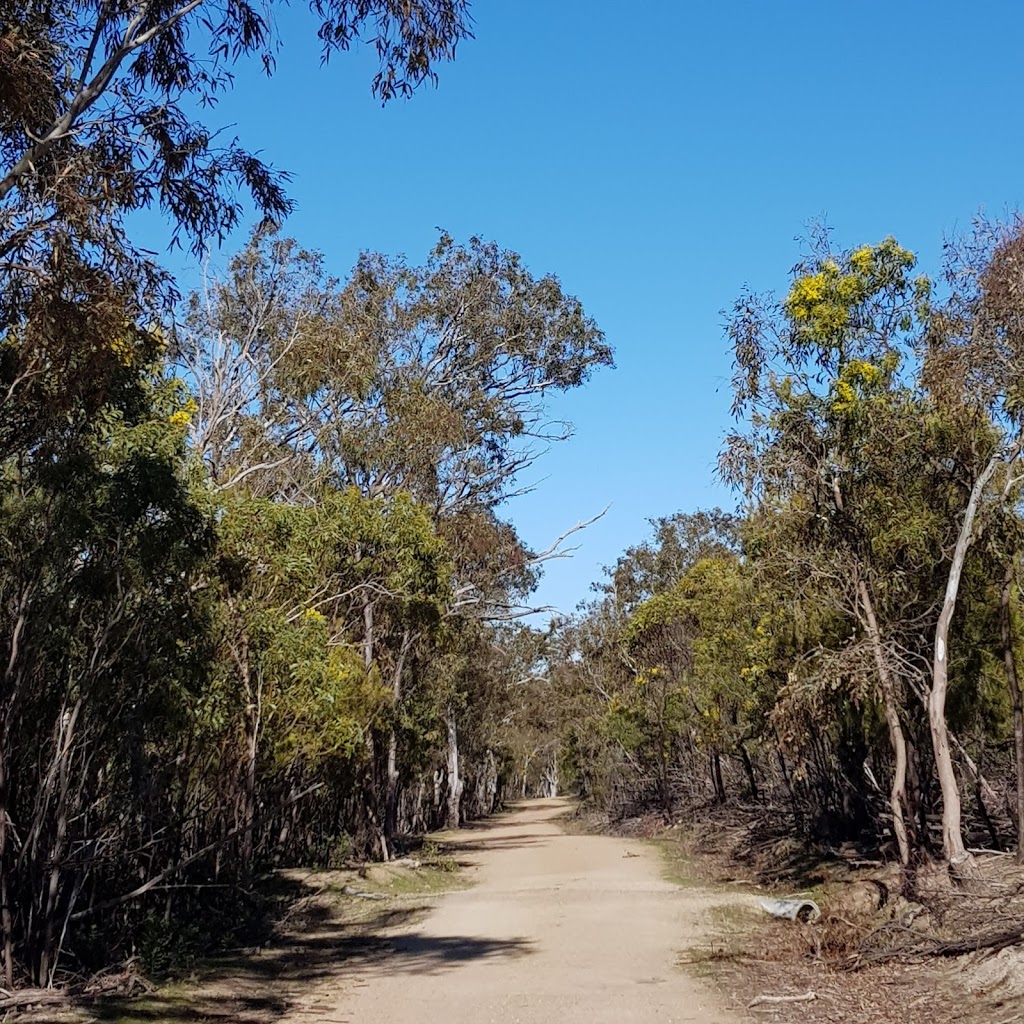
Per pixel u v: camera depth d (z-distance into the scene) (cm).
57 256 830
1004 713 1650
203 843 1528
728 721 2883
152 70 1019
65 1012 901
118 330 875
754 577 1786
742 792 3412
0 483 985
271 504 1445
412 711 2902
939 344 1390
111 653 1050
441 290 3052
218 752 1457
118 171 916
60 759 1019
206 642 1223
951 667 1616
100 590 1012
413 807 4625
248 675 1424
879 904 1363
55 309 834
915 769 1623
